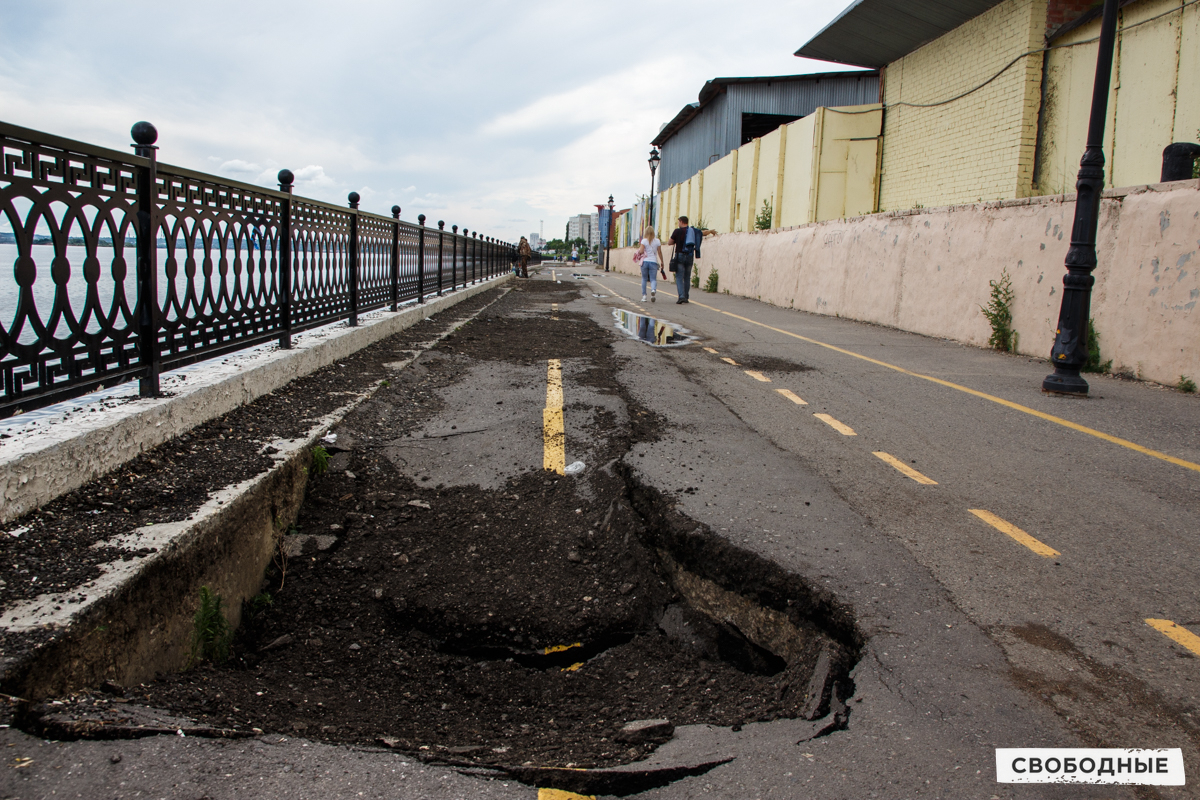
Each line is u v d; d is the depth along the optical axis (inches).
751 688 116.8
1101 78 283.4
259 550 148.2
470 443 211.3
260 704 106.9
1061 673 105.3
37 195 132.6
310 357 265.0
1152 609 124.0
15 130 125.4
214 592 129.3
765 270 780.0
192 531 123.0
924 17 601.0
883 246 546.0
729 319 581.9
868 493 177.8
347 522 168.7
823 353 401.7
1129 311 338.3
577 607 142.9
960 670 105.9
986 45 570.6
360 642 134.9
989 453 213.9
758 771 85.3
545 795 80.9
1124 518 164.7
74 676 94.0
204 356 199.5
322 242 296.2
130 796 74.2
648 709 113.3
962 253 455.8
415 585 148.0
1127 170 457.4
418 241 489.4
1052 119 521.0
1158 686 102.3
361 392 244.7
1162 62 430.3
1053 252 383.2
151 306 169.8
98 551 112.8
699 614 140.5
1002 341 415.8
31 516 122.3
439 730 107.3
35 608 95.8
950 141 621.3
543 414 240.5
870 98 1295.5
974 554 144.3
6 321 126.9
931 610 122.5
